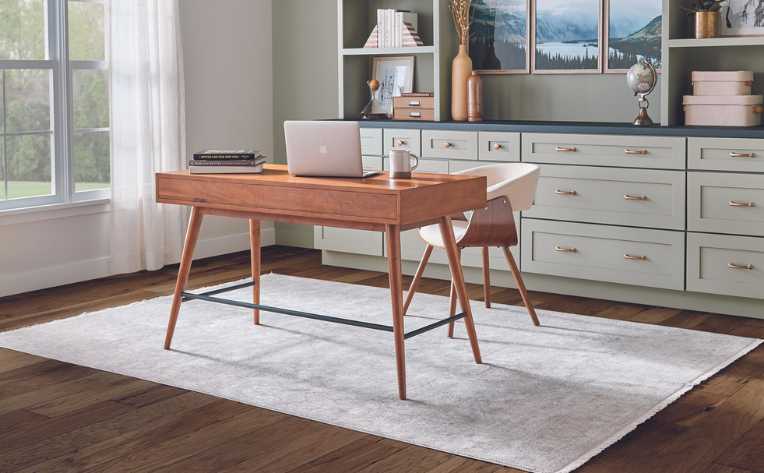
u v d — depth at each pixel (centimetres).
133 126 581
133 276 584
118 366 396
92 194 580
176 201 410
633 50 543
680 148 477
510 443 309
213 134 653
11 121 532
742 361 401
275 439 315
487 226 423
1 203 529
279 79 691
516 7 578
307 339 434
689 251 481
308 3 669
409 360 400
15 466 294
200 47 638
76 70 571
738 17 500
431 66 617
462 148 547
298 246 695
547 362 397
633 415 333
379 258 597
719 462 294
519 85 584
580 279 523
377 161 583
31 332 450
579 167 509
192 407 346
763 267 461
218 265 620
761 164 455
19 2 530
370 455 301
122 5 570
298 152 387
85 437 318
